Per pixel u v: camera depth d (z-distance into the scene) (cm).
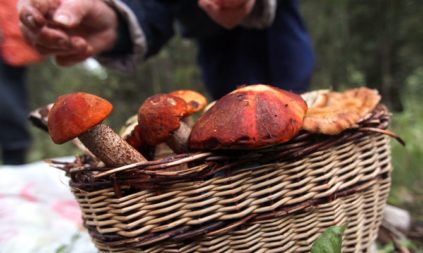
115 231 42
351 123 46
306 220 47
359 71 345
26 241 78
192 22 106
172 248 43
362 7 330
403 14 326
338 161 48
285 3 107
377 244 74
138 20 84
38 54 74
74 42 68
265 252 46
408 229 77
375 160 52
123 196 42
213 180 42
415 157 133
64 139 39
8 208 89
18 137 136
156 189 41
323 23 341
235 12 71
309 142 46
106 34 79
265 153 43
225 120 41
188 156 41
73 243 76
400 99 331
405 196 111
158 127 43
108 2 77
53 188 99
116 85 316
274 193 45
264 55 112
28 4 62
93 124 39
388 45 333
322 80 344
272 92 44
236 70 113
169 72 327
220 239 44
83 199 44
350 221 51
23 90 138
